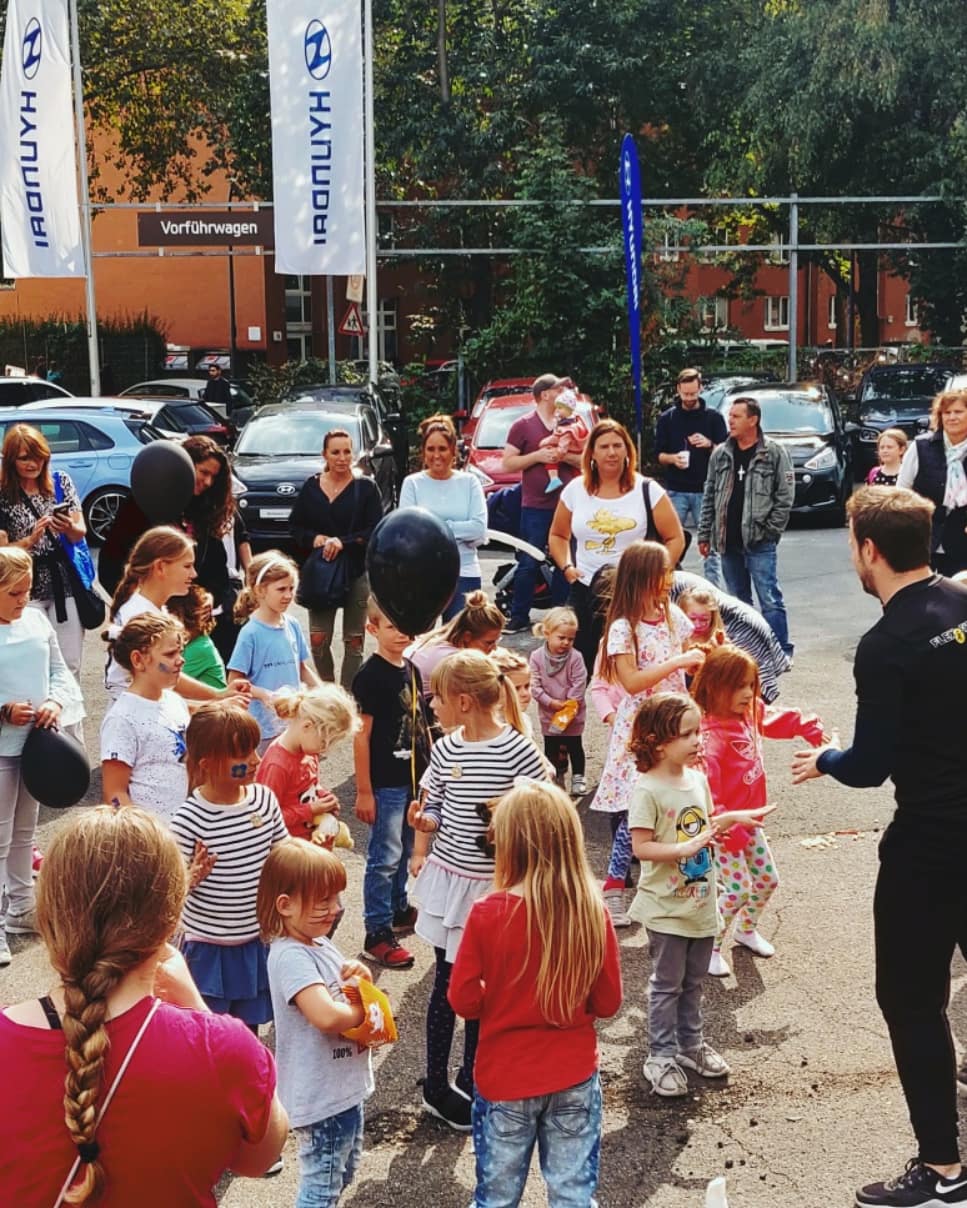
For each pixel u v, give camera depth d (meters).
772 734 5.31
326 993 3.38
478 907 3.23
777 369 24.25
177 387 27.59
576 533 7.14
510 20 27.16
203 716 4.05
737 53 25.86
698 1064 4.52
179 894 2.06
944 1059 3.71
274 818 4.20
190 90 29.80
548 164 23.03
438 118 25.94
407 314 35.78
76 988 1.96
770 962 5.39
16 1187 1.93
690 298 24.48
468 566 8.73
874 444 19.36
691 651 5.45
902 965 3.75
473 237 26.64
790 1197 3.84
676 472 11.87
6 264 19.80
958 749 3.65
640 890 4.48
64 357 33.81
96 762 8.16
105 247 37.41
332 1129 3.46
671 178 28.66
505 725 4.40
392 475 17.22
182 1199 2.00
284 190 17.95
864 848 6.59
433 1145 4.19
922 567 3.75
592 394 22.81
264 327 37.53
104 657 10.89
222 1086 2.02
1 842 5.54
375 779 5.35
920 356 24.55
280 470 15.18
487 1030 3.24
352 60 17.73
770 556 9.95
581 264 22.69
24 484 7.15
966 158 23.16
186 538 5.86
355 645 8.54
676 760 4.39
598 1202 3.83
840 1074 4.54
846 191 25.69
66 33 19.44
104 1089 1.94
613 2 26.27
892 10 23.53
